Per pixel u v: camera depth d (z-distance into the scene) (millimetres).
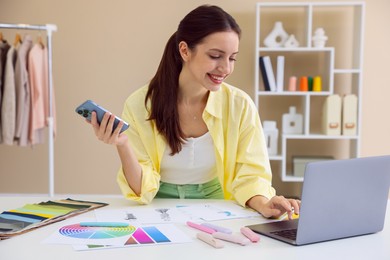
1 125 3209
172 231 1245
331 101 3436
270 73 3486
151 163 1658
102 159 3885
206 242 1159
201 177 1714
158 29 3771
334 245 1164
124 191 1570
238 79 3758
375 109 3777
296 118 3570
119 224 1285
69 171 3893
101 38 3787
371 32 3729
